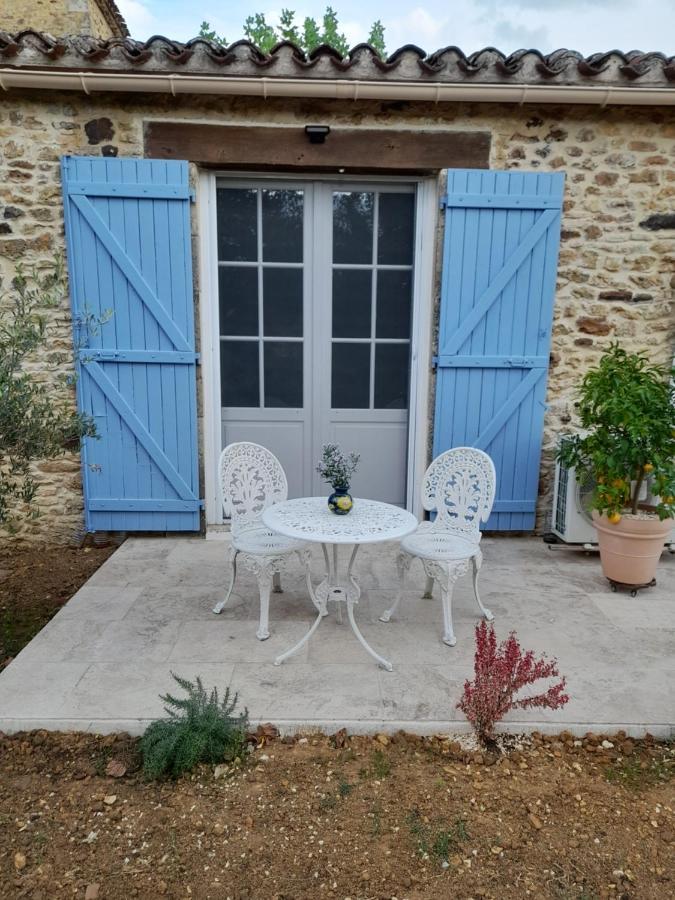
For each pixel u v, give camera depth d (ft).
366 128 11.60
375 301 12.93
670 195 12.06
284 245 12.62
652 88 10.91
